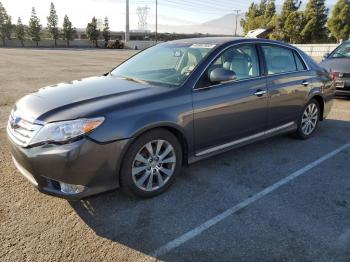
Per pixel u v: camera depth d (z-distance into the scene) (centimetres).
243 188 377
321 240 287
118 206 334
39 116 302
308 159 466
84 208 329
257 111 439
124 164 321
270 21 5344
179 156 367
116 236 288
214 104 382
